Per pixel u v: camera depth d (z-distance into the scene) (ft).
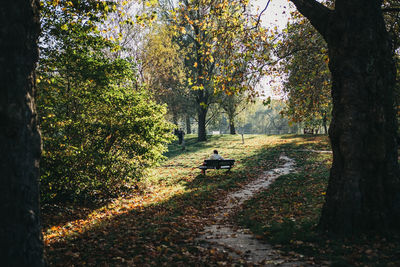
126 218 28.91
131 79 44.39
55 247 20.26
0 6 11.80
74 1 29.84
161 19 107.04
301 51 39.17
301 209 26.81
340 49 19.17
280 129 273.75
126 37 80.07
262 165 65.82
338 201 19.12
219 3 34.35
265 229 22.06
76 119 39.58
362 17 18.48
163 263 16.22
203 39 35.99
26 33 12.53
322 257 15.62
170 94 133.69
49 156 33.09
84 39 37.24
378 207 18.28
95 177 39.09
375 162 18.39
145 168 45.75
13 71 11.91
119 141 43.21
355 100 18.56
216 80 33.58
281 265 15.17
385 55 19.01
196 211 30.58
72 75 38.70
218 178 51.83
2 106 11.57
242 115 178.09
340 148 19.19
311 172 49.37
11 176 11.72
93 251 18.74
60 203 36.50
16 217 11.75
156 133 45.42
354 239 17.62
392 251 15.37
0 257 11.33
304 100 37.83
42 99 34.86
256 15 33.68
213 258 16.85
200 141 136.15
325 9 20.44
